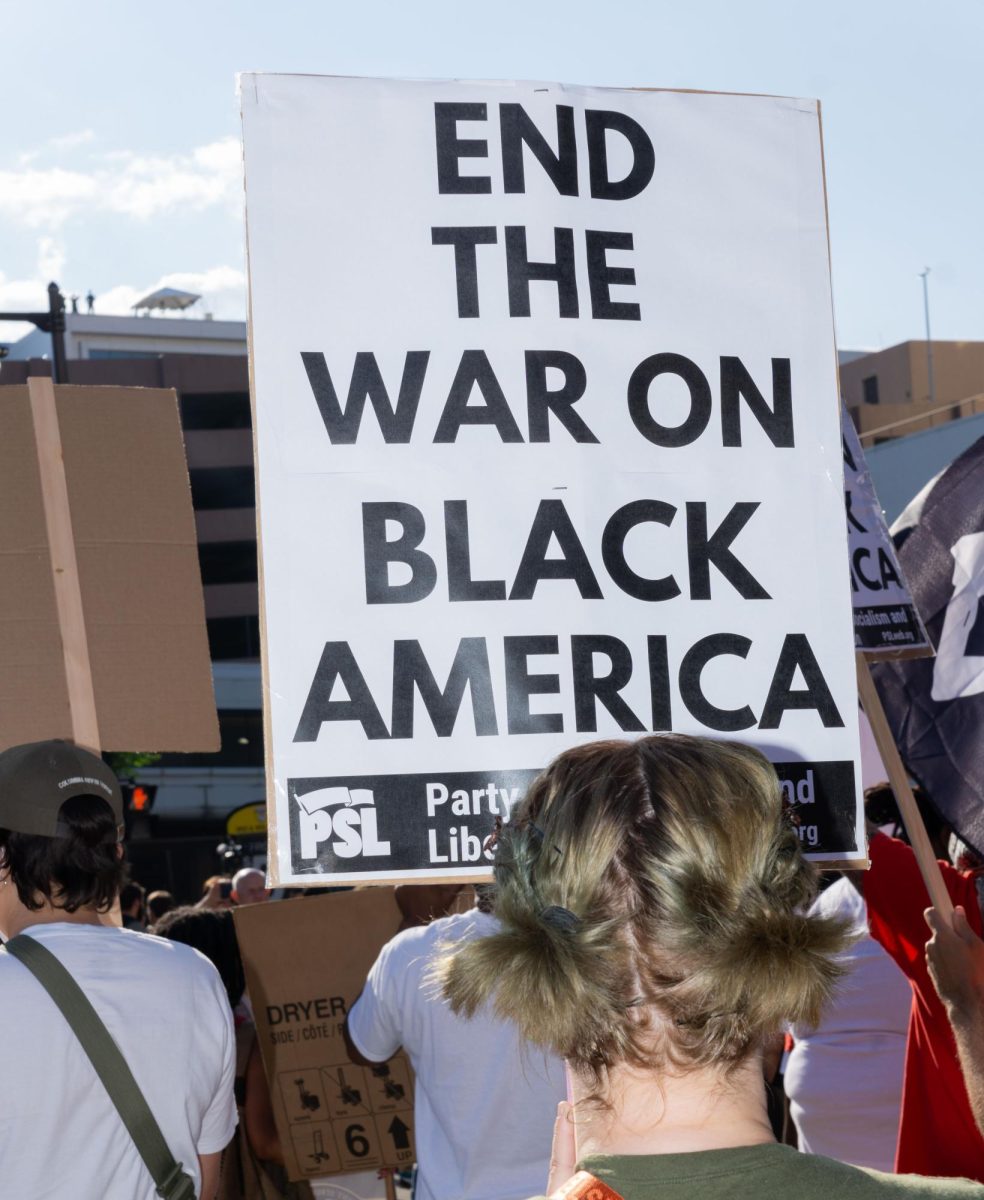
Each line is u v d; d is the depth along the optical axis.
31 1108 1.89
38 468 2.58
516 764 2.16
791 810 1.19
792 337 2.35
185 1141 2.02
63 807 2.09
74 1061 1.92
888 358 38.59
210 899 7.66
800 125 2.41
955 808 2.72
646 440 2.27
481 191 2.28
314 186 2.24
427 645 2.16
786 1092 3.44
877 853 2.44
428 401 2.21
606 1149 1.06
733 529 2.28
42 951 1.99
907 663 2.87
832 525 2.31
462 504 2.20
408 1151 3.72
